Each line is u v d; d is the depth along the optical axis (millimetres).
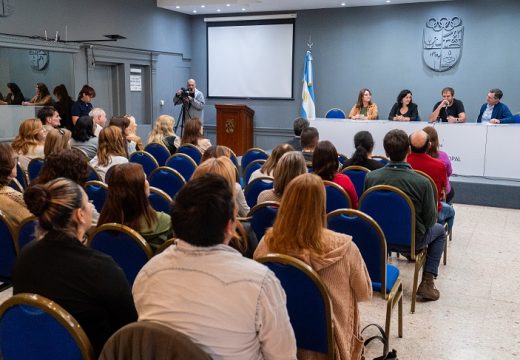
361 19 8781
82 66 7668
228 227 1221
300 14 9211
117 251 2010
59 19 7184
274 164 3432
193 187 1195
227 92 10094
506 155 6074
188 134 5250
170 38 9602
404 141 2924
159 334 1055
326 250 1668
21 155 4289
